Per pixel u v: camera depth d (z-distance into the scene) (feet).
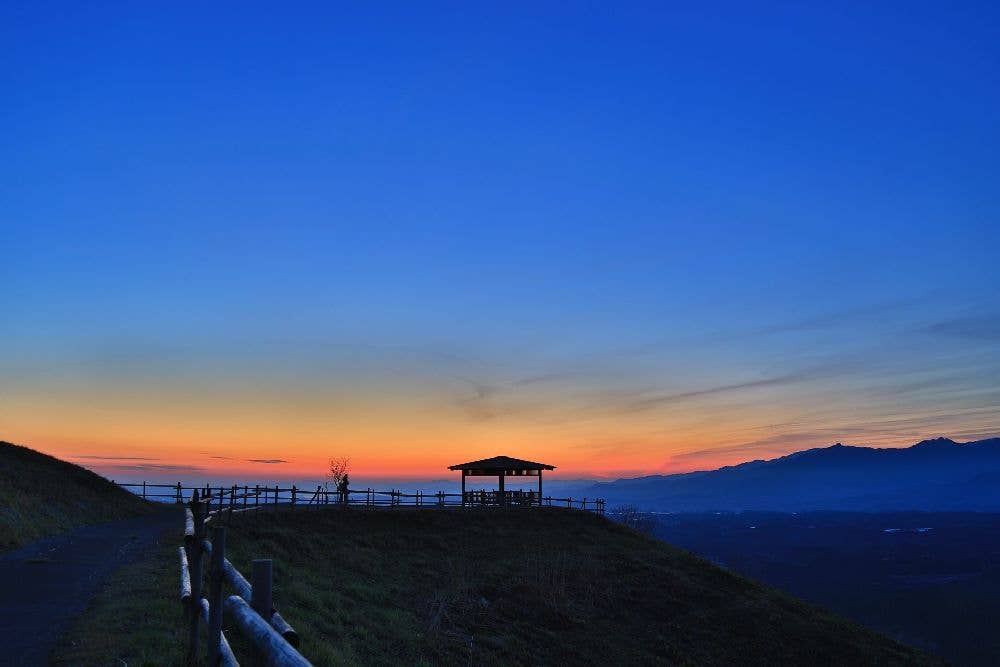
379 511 151.43
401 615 85.92
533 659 89.25
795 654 118.32
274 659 12.80
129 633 37.55
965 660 298.15
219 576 23.82
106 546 75.87
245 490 123.65
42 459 134.31
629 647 105.50
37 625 39.04
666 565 151.12
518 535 156.66
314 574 91.30
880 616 397.39
